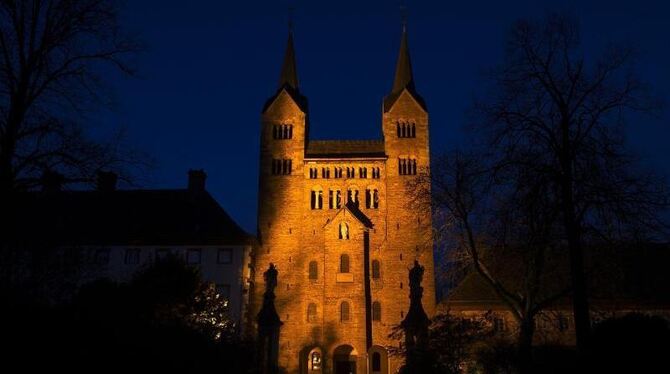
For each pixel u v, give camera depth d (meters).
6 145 26.64
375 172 96.06
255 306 90.25
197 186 92.50
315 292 91.12
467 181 38.06
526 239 33.97
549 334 60.44
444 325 46.00
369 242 93.06
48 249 31.62
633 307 68.75
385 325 89.69
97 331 26.83
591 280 37.91
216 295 64.19
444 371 44.59
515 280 41.19
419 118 98.06
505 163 32.81
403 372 46.81
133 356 28.25
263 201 95.62
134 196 91.19
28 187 27.17
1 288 25.75
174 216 89.00
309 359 89.88
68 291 33.94
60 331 25.00
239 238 85.38
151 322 35.06
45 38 27.91
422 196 41.06
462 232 39.53
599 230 31.41
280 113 99.06
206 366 35.12
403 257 91.75
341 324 89.50
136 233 86.25
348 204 94.62
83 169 27.81
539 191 31.16
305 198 95.31
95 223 87.12
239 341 49.16
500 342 48.59
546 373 37.84
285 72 105.62
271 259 92.94
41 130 27.08
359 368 87.75
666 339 28.41
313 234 93.69
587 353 29.75
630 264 35.22
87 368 25.14
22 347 23.47
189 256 84.88
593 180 30.81
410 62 104.50
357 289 90.62
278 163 97.31
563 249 36.19
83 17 28.31
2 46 27.31
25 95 27.47
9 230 28.33
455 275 41.09
